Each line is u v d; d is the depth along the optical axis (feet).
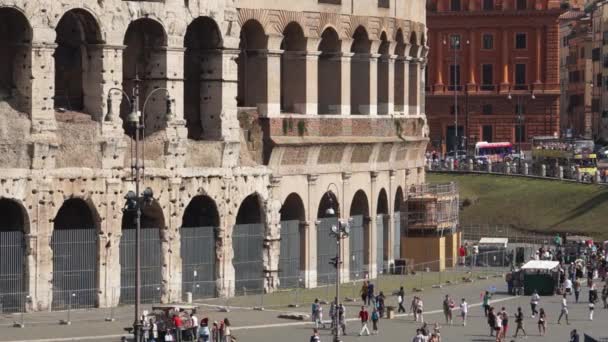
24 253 472.85
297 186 547.08
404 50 617.21
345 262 569.64
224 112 519.19
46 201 473.67
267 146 534.37
